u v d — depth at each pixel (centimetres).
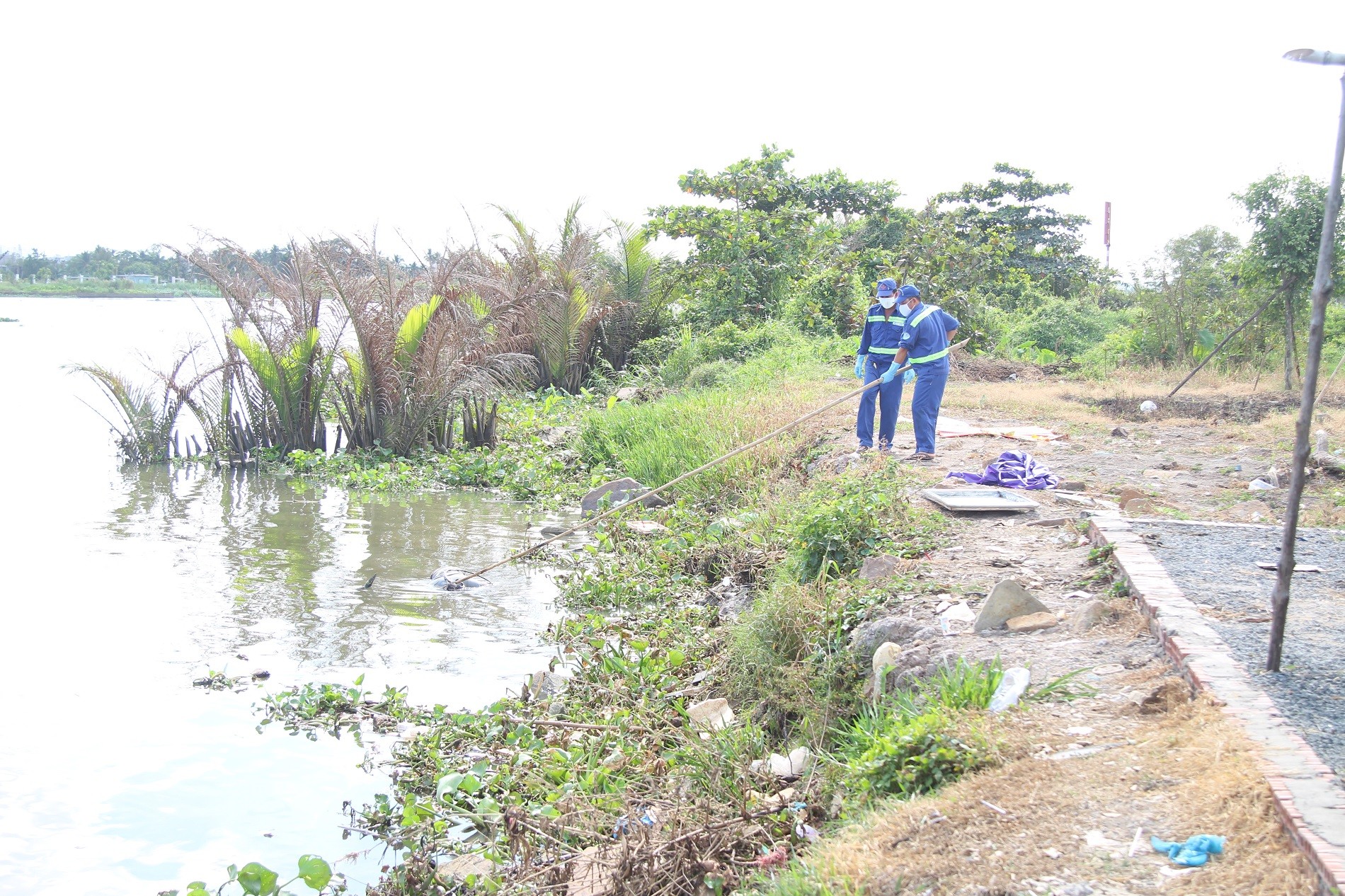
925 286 2547
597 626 845
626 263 2564
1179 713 433
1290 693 435
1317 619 531
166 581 983
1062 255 3956
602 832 501
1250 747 382
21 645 796
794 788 516
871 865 373
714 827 462
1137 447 1247
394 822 549
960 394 1767
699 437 1425
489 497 1471
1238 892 311
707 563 1006
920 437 1125
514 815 506
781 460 1266
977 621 588
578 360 2392
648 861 447
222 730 656
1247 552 669
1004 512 859
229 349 1695
